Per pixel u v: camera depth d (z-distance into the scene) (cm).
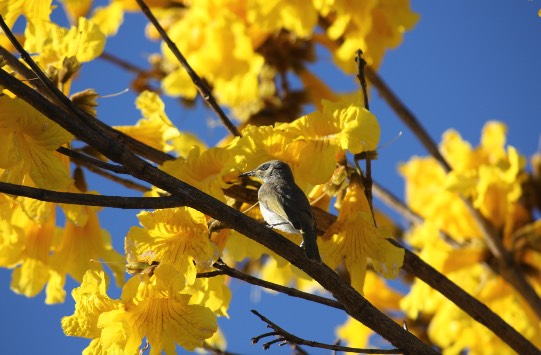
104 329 649
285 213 729
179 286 655
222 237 718
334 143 716
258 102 1080
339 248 725
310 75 1084
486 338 1017
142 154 789
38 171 659
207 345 897
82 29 804
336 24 945
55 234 816
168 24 1116
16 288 801
